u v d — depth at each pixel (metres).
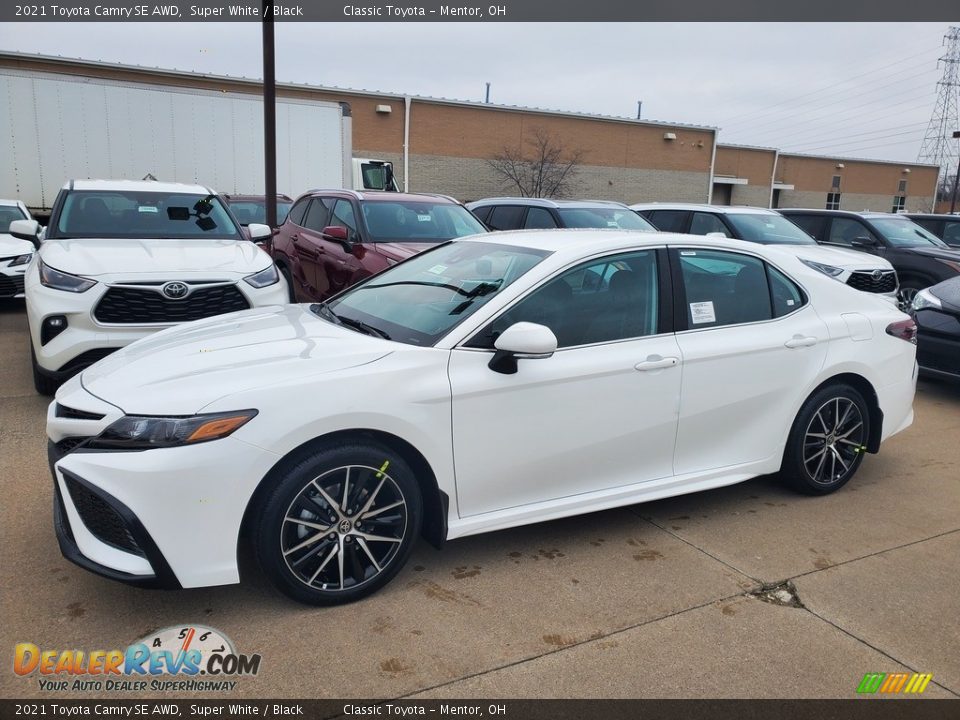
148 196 6.95
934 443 5.47
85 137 12.36
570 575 3.30
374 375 2.94
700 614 3.02
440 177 30.84
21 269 9.53
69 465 2.68
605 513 4.02
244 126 13.70
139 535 2.60
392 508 3.03
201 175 13.48
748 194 41.41
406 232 7.35
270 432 2.70
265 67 11.30
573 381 3.31
